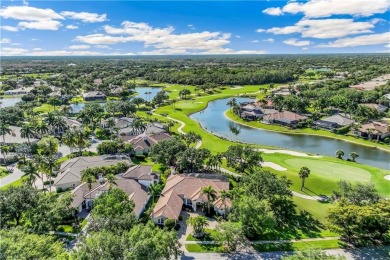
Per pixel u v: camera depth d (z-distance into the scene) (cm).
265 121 15000
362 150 10944
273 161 9200
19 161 9331
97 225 4650
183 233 5672
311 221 6012
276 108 16838
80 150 9794
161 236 4372
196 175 7838
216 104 19750
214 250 5147
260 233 5497
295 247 5209
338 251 5106
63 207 5734
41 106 18350
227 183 7050
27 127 10288
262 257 4962
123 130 12644
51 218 5353
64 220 6134
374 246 5228
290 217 6144
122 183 6944
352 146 11425
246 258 4941
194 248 5194
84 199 6650
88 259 3600
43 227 5247
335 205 5672
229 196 6059
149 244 3809
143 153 10094
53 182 7975
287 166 8738
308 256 3988
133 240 3862
